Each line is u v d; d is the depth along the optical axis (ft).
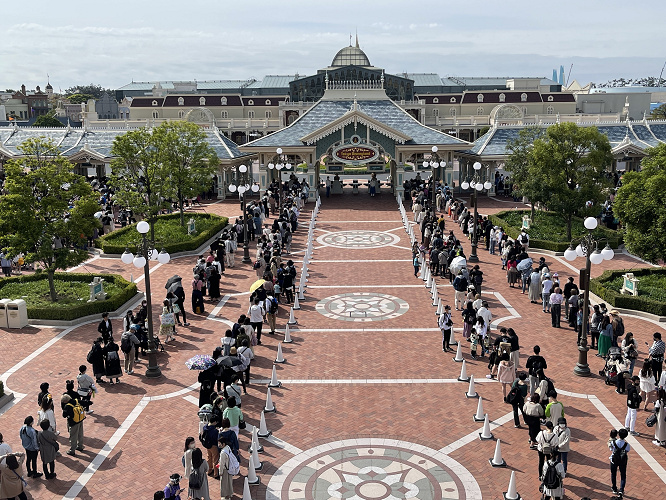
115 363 79.00
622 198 111.75
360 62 415.64
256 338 91.91
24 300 105.09
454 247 123.95
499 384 79.25
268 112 411.75
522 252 120.37
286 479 59.47
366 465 61.62
